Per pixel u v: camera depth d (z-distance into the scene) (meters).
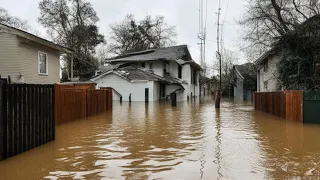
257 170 5.07
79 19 40.31
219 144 7.38
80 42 40.47
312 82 17.09
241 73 41.19
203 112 17.09
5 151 5.76
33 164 5.46
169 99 32.38
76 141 7.77
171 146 7.12
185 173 4.89
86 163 5.55
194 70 43.62
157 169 5.14
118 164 5.48
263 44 20.20
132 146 7.12
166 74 35.44
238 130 9.80
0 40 14.73
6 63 14.77
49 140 7.66
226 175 4.78
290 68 18.23
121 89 29.28
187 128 10.28
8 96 5.79
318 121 11.38
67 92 11.54
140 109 19.19
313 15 17.47
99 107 16.03
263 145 7.26
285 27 18.95
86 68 41.31
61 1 38.91
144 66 35.00
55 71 18.84
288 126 10.73
